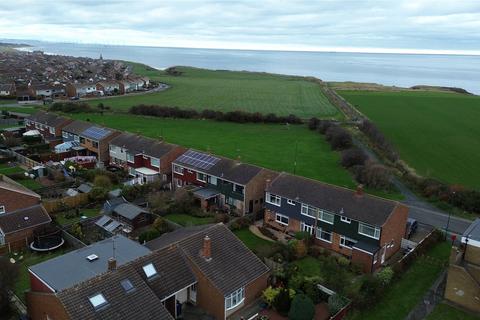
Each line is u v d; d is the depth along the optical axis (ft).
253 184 177.37
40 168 218.79
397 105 483.10
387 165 258.16
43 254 141.49
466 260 120.78
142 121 371.15
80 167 228.63
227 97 545.85
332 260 130.41
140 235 149.59
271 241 156.04
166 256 109.40
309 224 156.25
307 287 116.47
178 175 208.13
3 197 152.46
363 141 319.47
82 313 86.17
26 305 103.50
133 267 101.65
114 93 553.64
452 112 440.45
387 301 118.11
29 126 313.12
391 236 143.64
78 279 97.04
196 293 111.14
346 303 109.50
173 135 322.14
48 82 582.35
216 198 187.42
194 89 623.77
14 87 519.19
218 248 117.39
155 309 93.91
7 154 250.57
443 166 259.60
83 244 143.95
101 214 171.12
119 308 90.58
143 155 220.02
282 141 315.37
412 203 201.57
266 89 641.40
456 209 194.80
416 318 111.04
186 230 133.18
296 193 160.25
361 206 145.59
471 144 312.29
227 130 349.41
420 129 358.43
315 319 107.65
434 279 130.72
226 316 106.83
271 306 112.68
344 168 248.73
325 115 425.69
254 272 115.65
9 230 143.13
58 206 174.09
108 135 246.47
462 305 116.47
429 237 152.05
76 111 401.08
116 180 214.07
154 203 178.70
